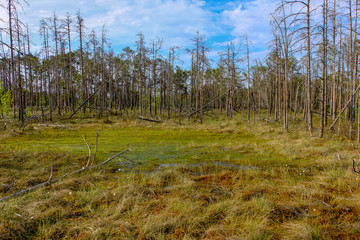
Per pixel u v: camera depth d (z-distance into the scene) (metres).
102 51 26.86
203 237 3.26
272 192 4.93
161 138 13.51
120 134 14.84
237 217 3.78
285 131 15.81
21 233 3.24
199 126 19.05
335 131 14.66
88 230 3.36
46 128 16.28
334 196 4.55
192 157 8.74
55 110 30.86
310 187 5.23
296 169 7.06
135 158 8.59
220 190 5.13
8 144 10.93
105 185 5.48
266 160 8.32
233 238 3.13
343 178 5.69
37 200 4.34
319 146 10.38
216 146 11.02
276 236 3.25
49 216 3.75
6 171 6.15
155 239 3.17
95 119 22.55
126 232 3.32
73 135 14.09
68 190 4.89
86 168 6.70
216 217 3.84
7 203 4.00
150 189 4.98
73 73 33.50
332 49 14.45
